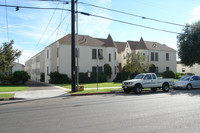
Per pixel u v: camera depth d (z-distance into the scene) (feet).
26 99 41.75
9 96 43.80
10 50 77.05
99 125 18.72
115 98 39.99
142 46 124.26
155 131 16.65
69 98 42.09
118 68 137.90
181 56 83.25
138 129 17.26
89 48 108.27
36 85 83.76
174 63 142.51
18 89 61.21
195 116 22.08
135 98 39.22
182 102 32.50
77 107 29.19
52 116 23.03
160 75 118.21
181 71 163.43
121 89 58.85
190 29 79.71
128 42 130.11
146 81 50.72
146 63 73.51
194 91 52.90
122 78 112.06
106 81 109.19
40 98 42.86
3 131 17.22
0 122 20.61
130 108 27.55
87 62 106.83
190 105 29.40
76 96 46.03
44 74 127.03
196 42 74.69
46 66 117.19
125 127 17.93
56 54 105.81
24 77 90.17
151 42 143.95
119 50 142.82
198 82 60.85
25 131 17.11
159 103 31.71
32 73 186.70
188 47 78.07
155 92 52.44
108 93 51.65
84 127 18.07
